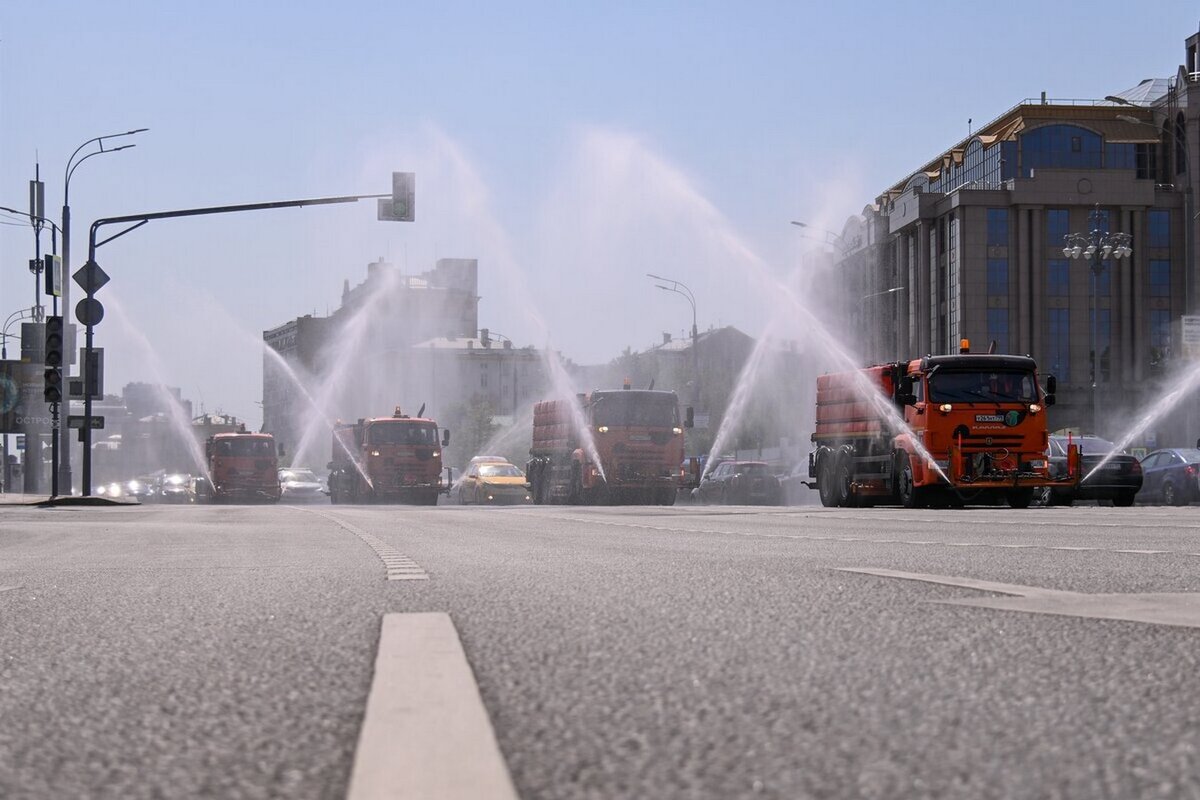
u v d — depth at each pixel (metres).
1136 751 2.77
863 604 5.79
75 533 16.41
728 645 4.52
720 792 2.42
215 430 132.50
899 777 2.54
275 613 5.80
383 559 9.73
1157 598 5.91
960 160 86.88
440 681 3.73
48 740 2.99
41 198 54.88
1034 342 78.69
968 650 4.31
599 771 2.60
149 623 5.51
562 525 17.20
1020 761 2.68
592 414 40.41
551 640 4.69
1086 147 79.75
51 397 34.50
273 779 2.55
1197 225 78.38
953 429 26.08
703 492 53.50
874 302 92.44
